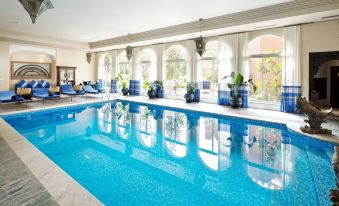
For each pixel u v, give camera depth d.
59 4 6.12
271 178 3.16
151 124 6.33
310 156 4.00
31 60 11.80
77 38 11.09
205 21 7.61
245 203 2.54
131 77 12.28
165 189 2.82
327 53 6.45
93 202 2.15
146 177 3.13
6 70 10.63
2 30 9.14
